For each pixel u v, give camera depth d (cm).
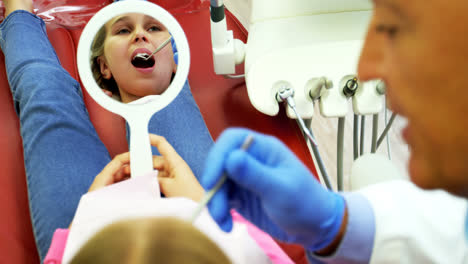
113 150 93
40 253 71
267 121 95
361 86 81
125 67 68
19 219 80
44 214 72
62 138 81
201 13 109
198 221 52
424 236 46
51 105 85
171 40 72
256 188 40
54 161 78
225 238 53
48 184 75
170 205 53
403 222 47
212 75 102
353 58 83
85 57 62
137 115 63
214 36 82
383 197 50
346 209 47
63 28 113
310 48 83
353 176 68
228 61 86
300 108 81
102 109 97
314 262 53
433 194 50
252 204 49
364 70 28
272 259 60
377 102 81
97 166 81
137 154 64
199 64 103
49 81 89
